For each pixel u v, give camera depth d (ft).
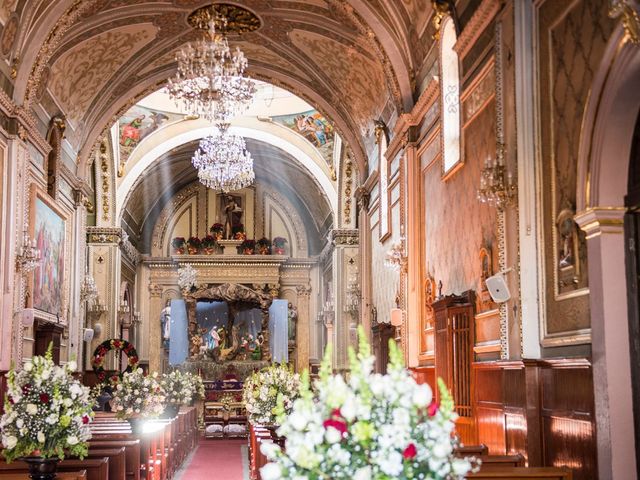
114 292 85.92
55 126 57.06
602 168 25.57
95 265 85.81
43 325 55.62
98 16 54.90
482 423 36.37
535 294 30.40
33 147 52.29
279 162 99.50
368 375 15.06
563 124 28.37
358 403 14.35
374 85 60.13
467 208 39.86
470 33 38.06
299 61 65.57
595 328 25.64
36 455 27.02
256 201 110.11
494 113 35.29
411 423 14.65
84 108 64.08
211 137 74.74
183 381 67.36
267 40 63.98
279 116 90.27
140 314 105.29
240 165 74.54
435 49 45.78
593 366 25.62
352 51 59.00
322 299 105.40
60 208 59.31
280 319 105.50
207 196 109.60
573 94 27.53
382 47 51.03
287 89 69.67
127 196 87.66
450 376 40.11
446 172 43.06
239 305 105.91
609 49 24.26
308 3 56.39
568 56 27.96
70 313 64.59
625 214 25.55
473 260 38.83
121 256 90.89
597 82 25.08
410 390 14.71
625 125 25.00
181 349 103.71
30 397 27.25
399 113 52.47
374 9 49.73
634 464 24.58
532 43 31.07
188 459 63.77
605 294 25.27
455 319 40.24
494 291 32.12
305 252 109.29
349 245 87.97
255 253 107.65
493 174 32.09
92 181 86.17
